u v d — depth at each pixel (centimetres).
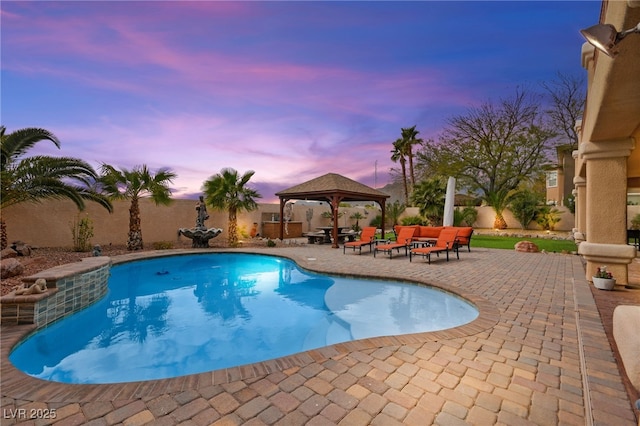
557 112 2331
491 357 338
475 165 2525
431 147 2811
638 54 293
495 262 1005
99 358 456
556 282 714
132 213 1255
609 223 651
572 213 2052
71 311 559
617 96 395
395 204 2662
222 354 471
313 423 231
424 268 902
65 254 1055
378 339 386
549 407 249
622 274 643
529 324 441
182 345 502
